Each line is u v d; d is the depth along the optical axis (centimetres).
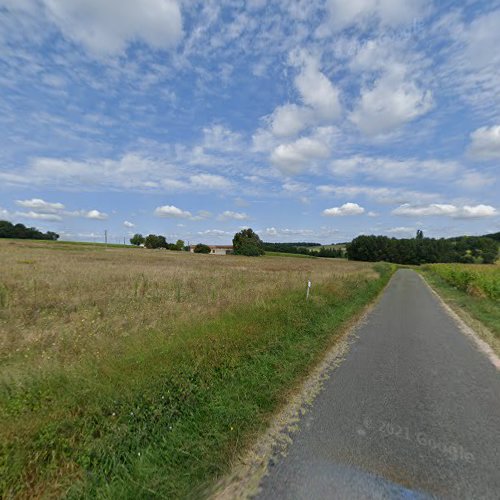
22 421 253
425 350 573
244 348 466
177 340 456
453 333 707
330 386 407
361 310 986
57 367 356
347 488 227
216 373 393
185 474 242
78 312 733
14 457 221
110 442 254
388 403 362
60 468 233
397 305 1121
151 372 351
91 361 381
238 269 2273
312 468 249
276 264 3541
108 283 1166
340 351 561
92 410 279
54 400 291
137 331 555
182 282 1251
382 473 243
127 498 219
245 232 8912
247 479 238
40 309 748
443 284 2053
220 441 280
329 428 308
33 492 214
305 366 473
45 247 5594
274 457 264
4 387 309
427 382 424
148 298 906
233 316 607
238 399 348
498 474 243
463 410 346
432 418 328
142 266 2138
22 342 498
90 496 218
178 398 326
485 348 590
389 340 641
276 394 376
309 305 799
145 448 261
